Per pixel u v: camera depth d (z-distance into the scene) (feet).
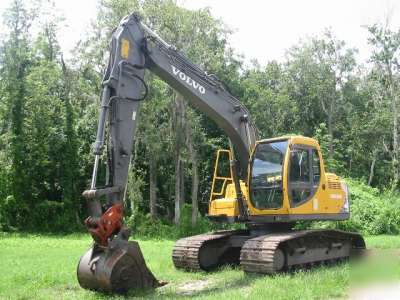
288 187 36.24
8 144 110.22
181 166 111.45
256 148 38.29
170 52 34.42
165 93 96.78
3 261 46.80
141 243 77.05
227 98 37.73
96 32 96.99
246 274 34.88
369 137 163.22
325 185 39.32
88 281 28.27
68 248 64.34
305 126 167.94
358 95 174.60
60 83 124.57
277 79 171.32
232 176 38.60
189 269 39.09
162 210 123.95
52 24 123.13
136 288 28.50
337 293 27.48
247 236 39.99
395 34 148.15
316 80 169.17
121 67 31.19
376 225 94.68
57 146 115.75
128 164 30.78
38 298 28.89
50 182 116.98
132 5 92.22
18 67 113.19
